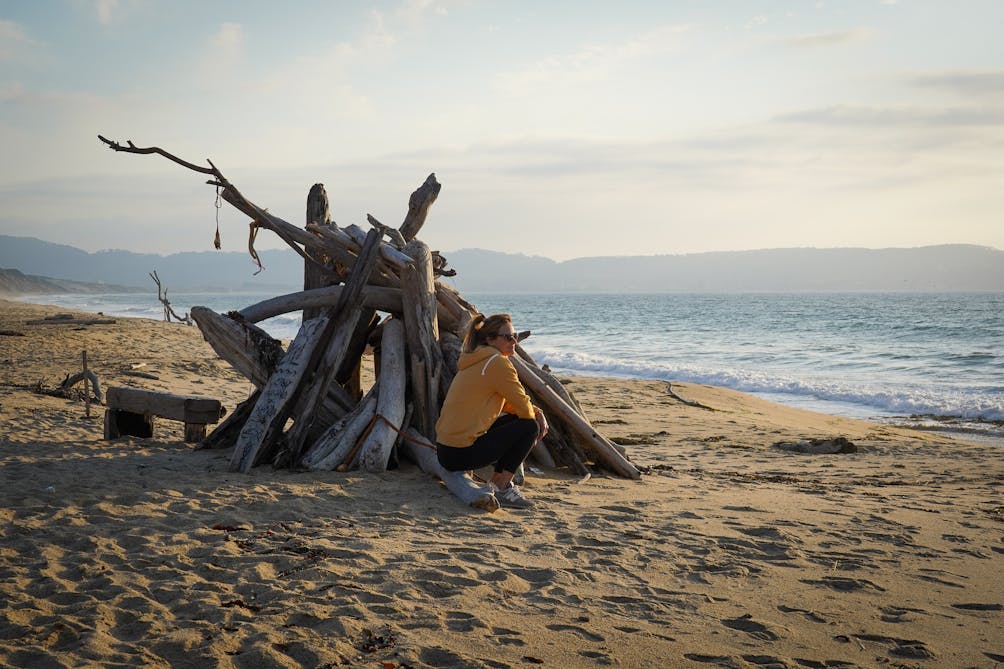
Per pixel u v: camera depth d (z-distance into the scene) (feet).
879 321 197.57
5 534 15.97
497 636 11.62
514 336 19.97
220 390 51.78
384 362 25.09
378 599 12.92
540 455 26.22
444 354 26.04
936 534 19.47
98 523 17.03
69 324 115.03
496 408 19.90
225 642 11.00
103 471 22.81
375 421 23.65
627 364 96.53
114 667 10.14
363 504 19.60
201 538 16.16
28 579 13.42
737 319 224.74
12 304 293.02
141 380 53.11
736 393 66.44
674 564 15.79
